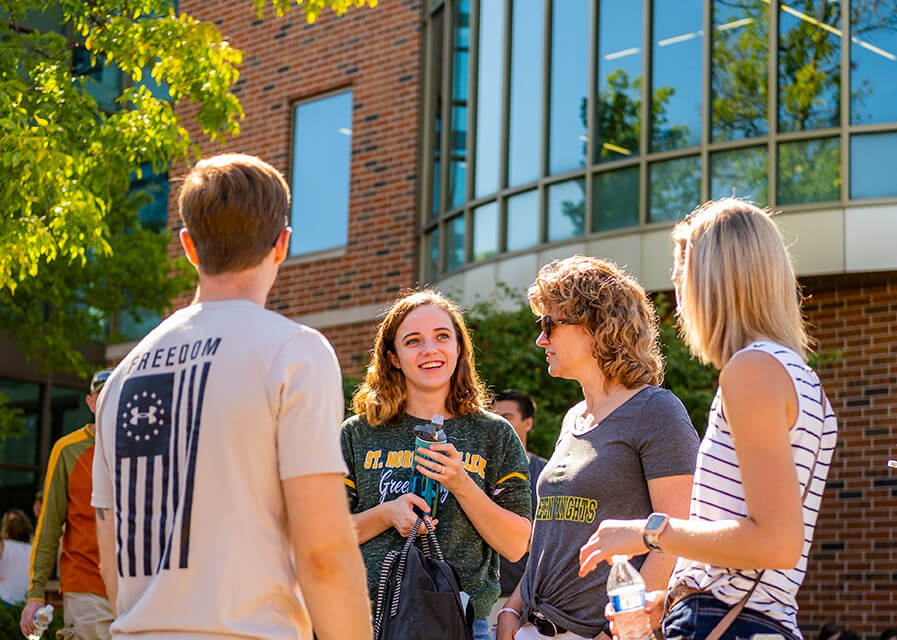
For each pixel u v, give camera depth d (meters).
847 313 10.36
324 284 13.77
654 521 2.52
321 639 2.36
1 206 7.11
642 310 3.88
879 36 10.05
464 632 3.68
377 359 4.23
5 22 8.36
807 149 10.17
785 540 2.31
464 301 11.96
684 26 10.79
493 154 12.12
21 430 13.53
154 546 2.34
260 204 2.48
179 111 15.11
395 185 13.36
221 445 2.31
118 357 15.74
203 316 2.45
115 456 2.42
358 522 3.88
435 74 13.21
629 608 2.66
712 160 10.52
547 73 11.62
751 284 2.60
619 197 10.93
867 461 10.08
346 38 14.06
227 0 15.24
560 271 3.88
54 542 6.21
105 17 7.94
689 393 9.29
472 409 4.21
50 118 7.54
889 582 9.81
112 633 2.39
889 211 9.78
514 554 3.96
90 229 7.28
